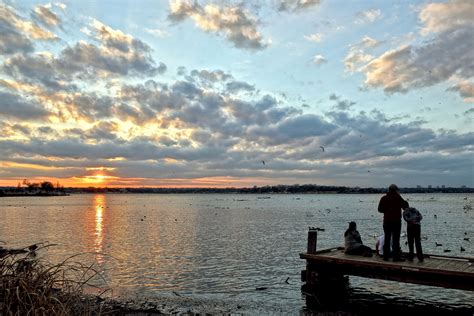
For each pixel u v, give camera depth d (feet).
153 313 47.91
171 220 240.73
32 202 618.03
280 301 54.90
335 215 284.00
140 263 86.99
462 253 98.37
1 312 16.79
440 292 59.67
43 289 18.04
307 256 57.06
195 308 50.80
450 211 328.90
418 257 51.21
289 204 552.00
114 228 184.03
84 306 20.01
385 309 51.24
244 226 193.67
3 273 18.60
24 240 134.41
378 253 57.26
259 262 88.94
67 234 156.15
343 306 52.37
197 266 83.56
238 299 55.88
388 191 52.70
